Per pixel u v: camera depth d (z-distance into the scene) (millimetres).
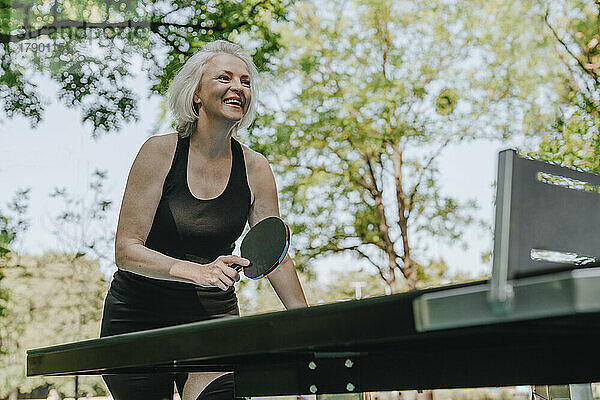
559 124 12078
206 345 1405
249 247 2033
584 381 1450
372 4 13711
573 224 1082
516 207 981
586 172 1149
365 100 13430
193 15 9258
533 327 1142
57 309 15547
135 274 2396
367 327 1161
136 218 2314
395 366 1656
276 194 2566
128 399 2367
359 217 14227
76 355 1737
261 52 9406
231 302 2488
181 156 2387
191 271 2047
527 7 12953
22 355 15891
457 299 949
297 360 1793
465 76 13773
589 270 862
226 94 2389
